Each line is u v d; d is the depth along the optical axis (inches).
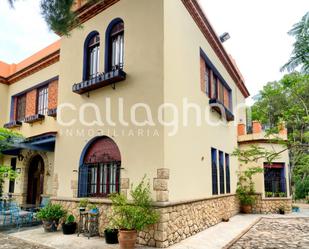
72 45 394.6
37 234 311.6
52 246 261.0
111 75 312.8
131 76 312.3
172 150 287.0
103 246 257.8
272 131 310.2
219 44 466.9
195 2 365.4
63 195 354.6
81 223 307.9
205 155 383.9
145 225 251.4
